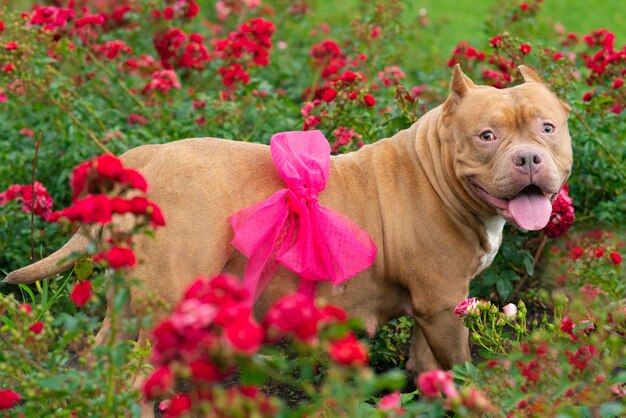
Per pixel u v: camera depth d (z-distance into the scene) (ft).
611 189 20.58
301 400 15.78
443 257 14.19
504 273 18.30
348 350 8.54
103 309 17.84
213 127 20.98
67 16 21.75
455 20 41.63
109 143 20.43
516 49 20.21
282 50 29.09
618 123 20.67
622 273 18.61
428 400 12.61
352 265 13.55
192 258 13.25
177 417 9.46
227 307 8.28
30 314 11.43
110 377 10.25
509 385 11.44
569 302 18.26
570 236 19.97
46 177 20.92
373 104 18.90
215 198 13.51
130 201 9.66
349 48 26.99
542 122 13.48
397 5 26.45
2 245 18.92
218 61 25.07
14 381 12.79
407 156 14.64
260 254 13.42
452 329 14.49
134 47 27.02
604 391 11.41
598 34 22.17
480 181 13.44
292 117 22.93
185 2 25.90
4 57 19.60
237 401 8.74
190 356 8.75
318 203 13.76
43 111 21.21
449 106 13.99
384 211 14.26
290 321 8.28
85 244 14.11
